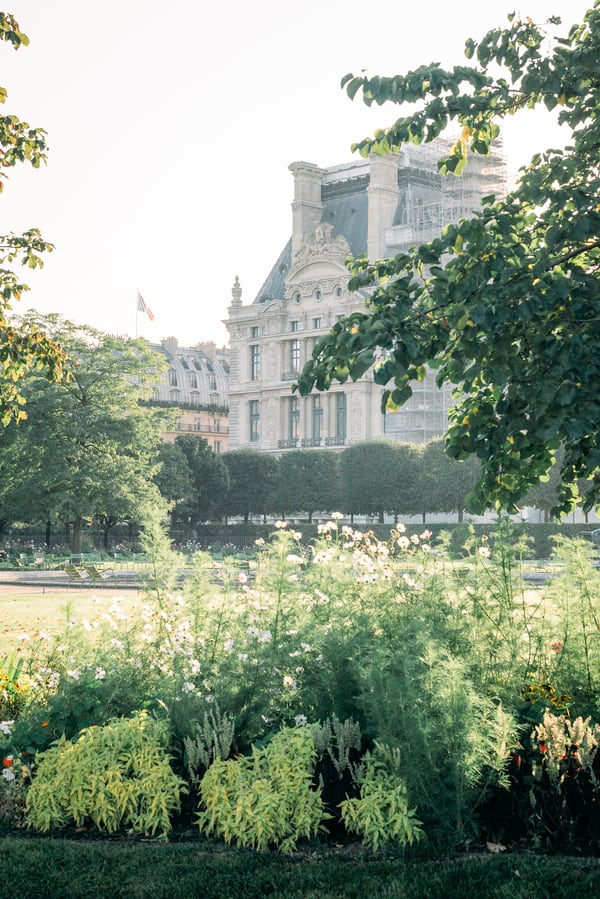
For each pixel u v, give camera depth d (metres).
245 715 11.12
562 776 9.79
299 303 145.88
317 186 149.75
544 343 8.98
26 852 9.64
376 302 9.48
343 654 11.31
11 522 90.81
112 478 69.50
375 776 10.19
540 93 10.20
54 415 69.94
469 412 10.95
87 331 73.00
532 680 11.55
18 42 16.47
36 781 10.64
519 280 9.03
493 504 11.03
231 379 156.25
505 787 9.79
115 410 73.44
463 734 9.61
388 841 9.85
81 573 58.31
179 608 12.64
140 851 9.71
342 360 9.31
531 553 12.81
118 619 12.80
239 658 11.43
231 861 9.42
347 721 10.40
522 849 9.74
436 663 10.27
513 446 10.00
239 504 121.12
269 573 12.27
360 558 13.44
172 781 10.41
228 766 10.22
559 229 9.14
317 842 9.94
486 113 10.85
